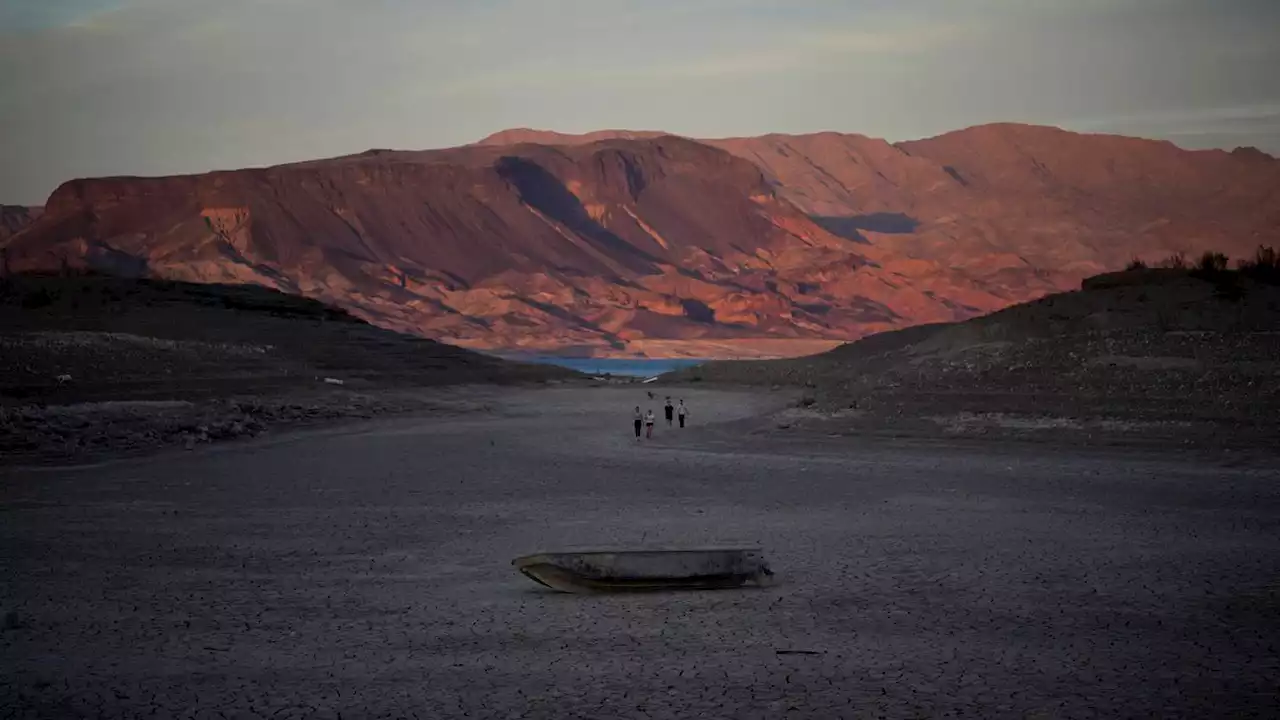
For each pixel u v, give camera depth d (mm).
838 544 20938
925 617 15016
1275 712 10922
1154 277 59125
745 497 28422
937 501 26953
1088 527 22578
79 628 14789
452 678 12406
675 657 13188
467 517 25297
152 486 31453
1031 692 11617
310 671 12719
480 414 62812
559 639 14133
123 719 11094
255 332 92250
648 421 47469
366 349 92688
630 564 17188
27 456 38500
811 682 12086
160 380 61750
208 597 16766
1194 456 34469
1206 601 15641
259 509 26750
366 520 24875
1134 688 11711
